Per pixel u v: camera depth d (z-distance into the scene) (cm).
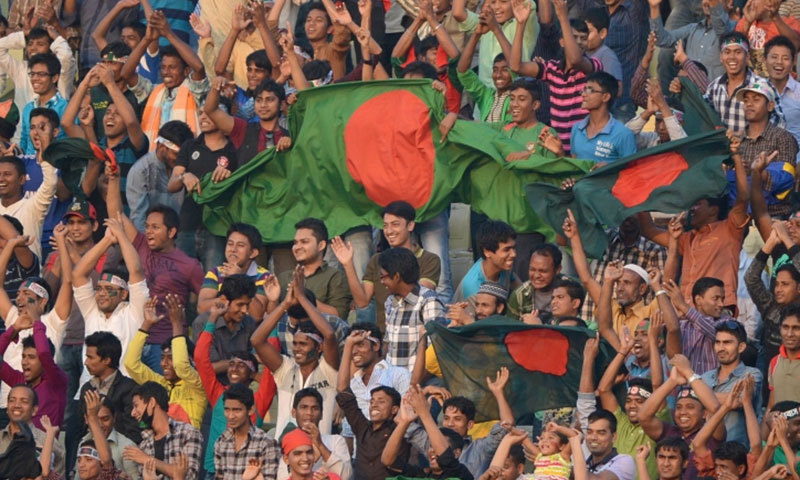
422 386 5516
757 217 5753
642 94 6500
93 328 5891
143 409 5381
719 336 5250
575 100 6391
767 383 5481
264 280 5706
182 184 6372
